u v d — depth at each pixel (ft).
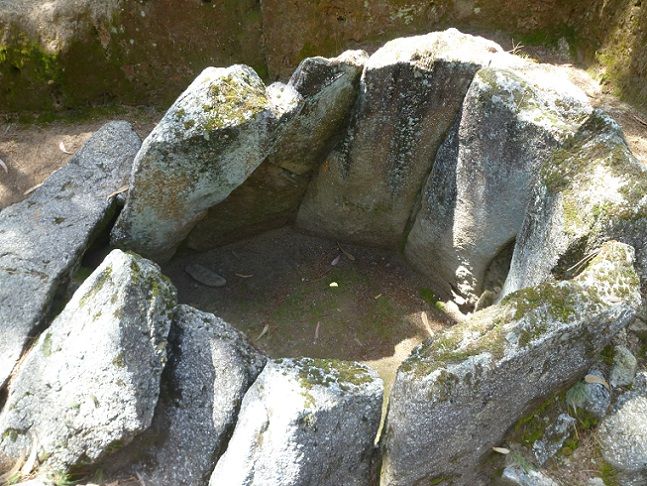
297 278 10.17
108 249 8.63
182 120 7.05
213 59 10.96
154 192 7.64
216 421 6.49
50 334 6.82
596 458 6.58
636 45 10.55
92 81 10.32
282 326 9.50
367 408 6.17
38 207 8.27
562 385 6.73
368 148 8.96
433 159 9.07
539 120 7.39
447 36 8.37
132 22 10.14
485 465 6.94
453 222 9.02
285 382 6.02
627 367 6.77
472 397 6.03
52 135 10.20
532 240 7.48
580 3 11.44
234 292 9.86
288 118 7.35
